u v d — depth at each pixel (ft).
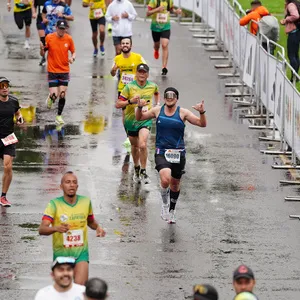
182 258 126.31
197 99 213.46
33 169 163.73
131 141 158.51
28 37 257.75
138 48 259.39
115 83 227.20
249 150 179.52
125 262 124.16
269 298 113.60
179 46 262.67
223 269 122.72
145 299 112.16
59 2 234.17
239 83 226.58
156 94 158.20
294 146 165.07
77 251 103.60
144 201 149.79
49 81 196.24
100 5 248.32
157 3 233.96
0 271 119.75
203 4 276.82
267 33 218.18
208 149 179.73
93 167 166.61
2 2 316.81
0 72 232.94
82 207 103.86
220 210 146.51
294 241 134.00
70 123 195.00
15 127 190.80
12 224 136.87
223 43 250.37
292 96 164.55
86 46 263.29
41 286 115.14
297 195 154.30
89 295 80.02
